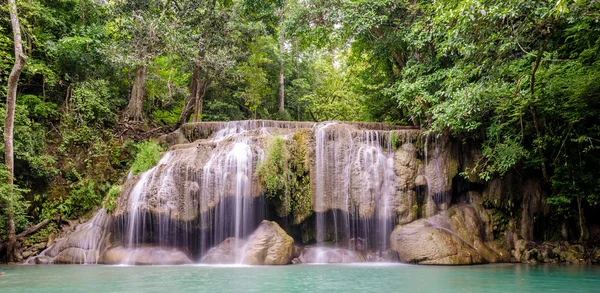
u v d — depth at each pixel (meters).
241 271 9.89
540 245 13.72
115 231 12.74
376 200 13.17
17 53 13.25
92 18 19.42
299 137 13.29
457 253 11.57
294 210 12.76
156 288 7.28
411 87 14.67
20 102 16.02
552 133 13.23
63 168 15.86
